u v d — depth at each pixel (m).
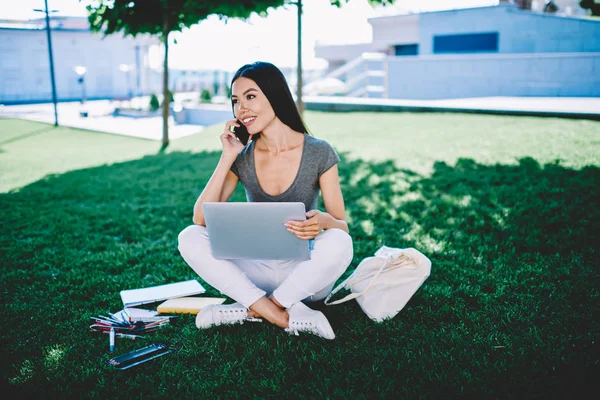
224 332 2.51
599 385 1.94
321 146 2.53
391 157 7.08
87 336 2.55
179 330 2.59
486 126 8.69
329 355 2.26
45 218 5.12
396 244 3.76
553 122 8.54
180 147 10.80
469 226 4.02
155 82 44.66
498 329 2.44
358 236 4.02
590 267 3.08
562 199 4.46
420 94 16.73
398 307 2.55
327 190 2.55
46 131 16.78
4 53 37.75
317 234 2.24
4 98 38.09
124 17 9.64
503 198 4.70
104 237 4.38
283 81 2.46
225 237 2.26
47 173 8.50
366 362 2.21
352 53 25.89
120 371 2.20
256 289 2.41
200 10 9.27
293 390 2.02
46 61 39.84
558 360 2.12
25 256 3.90
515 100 12.77
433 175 5.86
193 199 5.72
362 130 9.70
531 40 17.97
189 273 3.42
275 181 2.54
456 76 15.91
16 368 2.26
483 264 3.27
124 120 21.45
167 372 2.18
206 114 19.72
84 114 23.44
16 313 2.83
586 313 2.54
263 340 2.41
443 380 2.03
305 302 2.70
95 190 6.61
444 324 2.52
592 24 16.75
